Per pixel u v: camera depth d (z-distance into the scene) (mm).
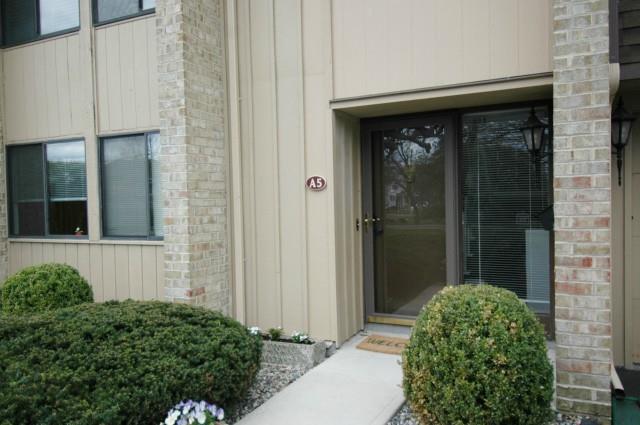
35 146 6734
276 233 5078
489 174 4734
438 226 5012
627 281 4555
